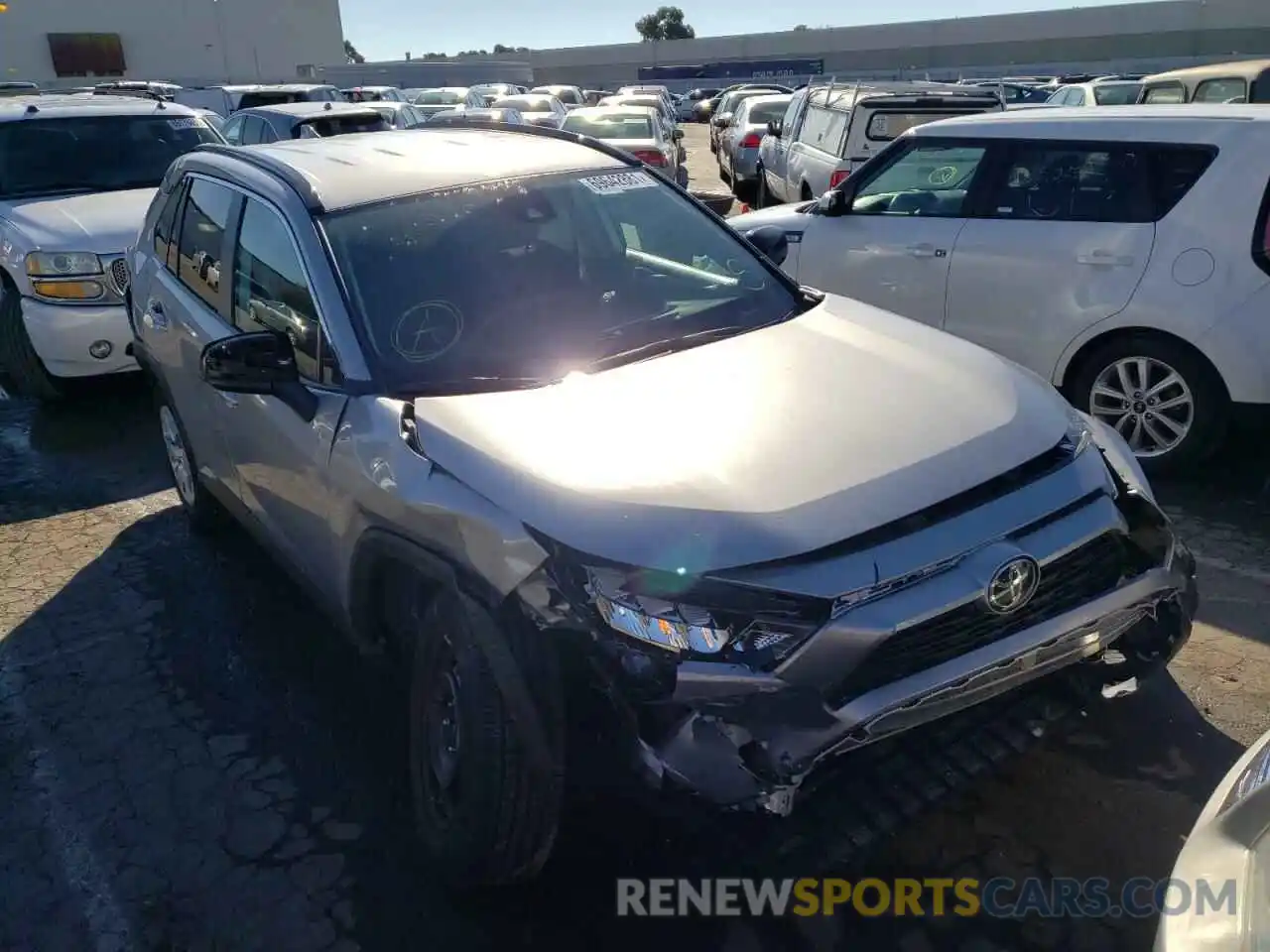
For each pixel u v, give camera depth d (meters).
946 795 2.96
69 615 4.32
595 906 2.68
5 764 3.40
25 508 5.53
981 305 5.54
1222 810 2.02
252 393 3.15
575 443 2.63
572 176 3.84
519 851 2.48
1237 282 4.71
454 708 2.58
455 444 2.69
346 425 2.99
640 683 2.29
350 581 3.03
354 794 3.17
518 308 3.29
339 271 3.23
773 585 2.28
